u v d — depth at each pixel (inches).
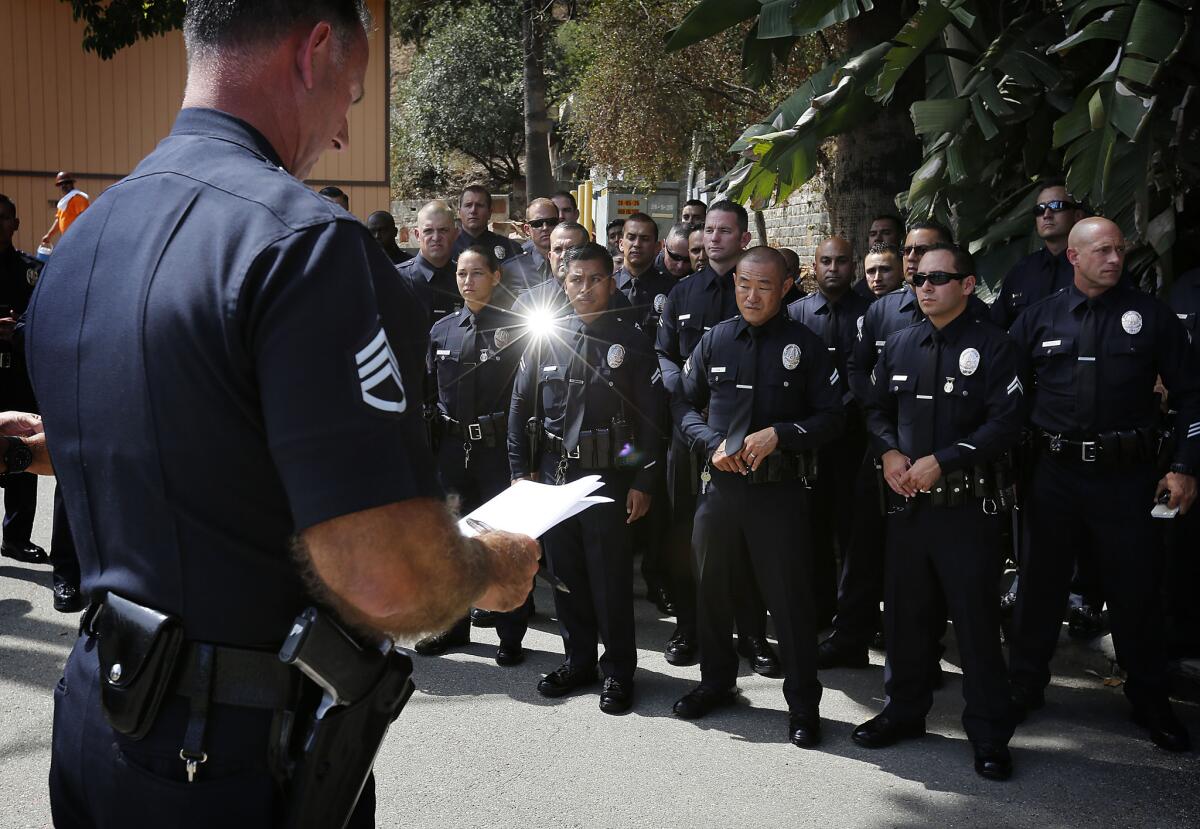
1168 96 183.0
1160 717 145.7
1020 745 145.3
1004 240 215.3
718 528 151.4
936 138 214.5
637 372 161.5
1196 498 167.3
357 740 50.9
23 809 122.1
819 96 229.3
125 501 48.1
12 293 210.4
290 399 43.6
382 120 594.9
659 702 160.9
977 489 136.1
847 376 187.5
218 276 45.3
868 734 144.8
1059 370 148.8
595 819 123.2
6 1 529.0
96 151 555.2
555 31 881.5
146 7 458.6
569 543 162.1
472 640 188.1
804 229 550.3
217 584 47.4
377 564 43.9
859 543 174.6
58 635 180.5
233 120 50.9
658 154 522.9
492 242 282.0
